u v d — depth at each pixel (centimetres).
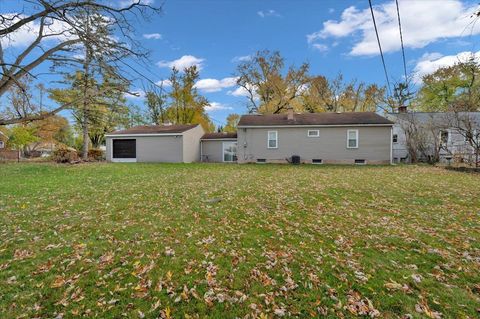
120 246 425
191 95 3294
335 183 968
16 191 831
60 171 1355
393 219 547
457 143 1867
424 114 2145
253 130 1966
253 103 3322
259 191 831
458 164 1538
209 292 305
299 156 1897
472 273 336
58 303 285
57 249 412
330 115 2061
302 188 873
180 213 601
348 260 373
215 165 1753
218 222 539
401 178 1083
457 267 350
